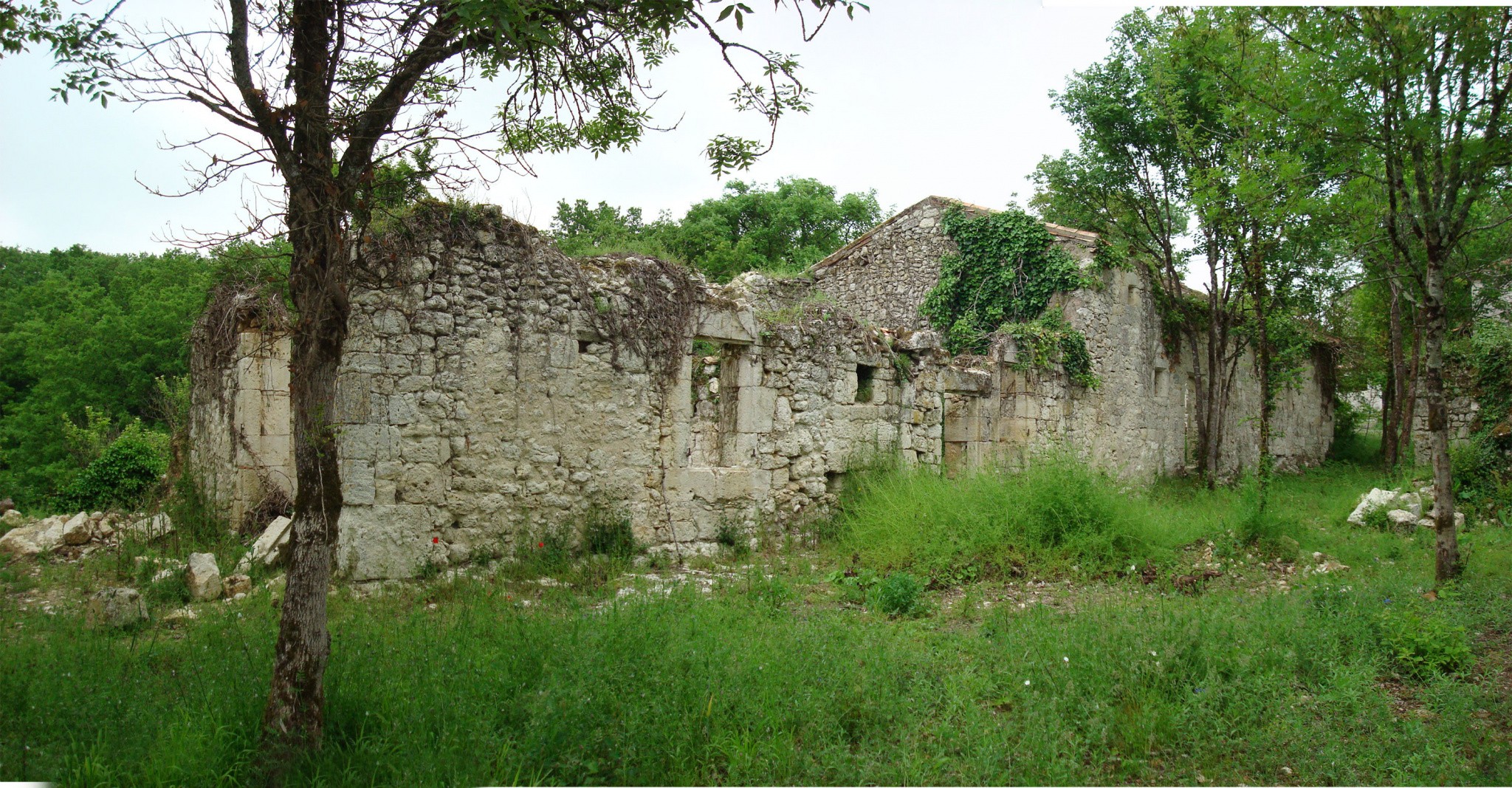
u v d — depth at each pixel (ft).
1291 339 53.21
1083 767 12.89
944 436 43.32
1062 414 47.37
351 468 21.71
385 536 22.02
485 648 15.70
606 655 14.57
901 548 27.71
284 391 28.35
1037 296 50.80
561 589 22.00
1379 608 20.03
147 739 11.66
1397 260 25.75
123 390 61.82
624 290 27.68
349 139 12.41
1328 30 22.86
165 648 16.15
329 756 11.71
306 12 11.93
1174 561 27.73
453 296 23.50
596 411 26.58
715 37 14.42
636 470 27.55
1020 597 23.89
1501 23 21.56
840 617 19.81
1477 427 45.01
